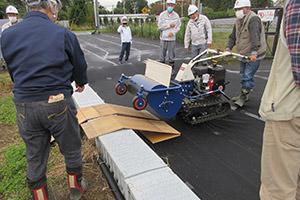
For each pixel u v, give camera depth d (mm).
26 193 2473
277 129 1593
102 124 3162
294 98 1477
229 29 18703
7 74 6980
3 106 4715
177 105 3654
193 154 3125
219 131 3750
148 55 10898
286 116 1520
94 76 7281
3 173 2773
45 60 1760
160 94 3449
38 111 1775
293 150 1569
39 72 1752
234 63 8500
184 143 3402
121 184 2340
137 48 13312
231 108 4641
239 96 4828
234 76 6875
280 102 1535
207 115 4047
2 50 1810
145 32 19469
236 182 2576
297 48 1301
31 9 1883
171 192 1960
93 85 6348
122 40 8922
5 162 2975
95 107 3803
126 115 3688
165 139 3457
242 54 4473
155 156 2480
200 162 2953
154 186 2029
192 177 2670
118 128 3008
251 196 2361
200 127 3900
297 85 1396
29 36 1763
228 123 4023
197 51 6395
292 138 1545
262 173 1795
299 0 1264
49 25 1844
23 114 1797
